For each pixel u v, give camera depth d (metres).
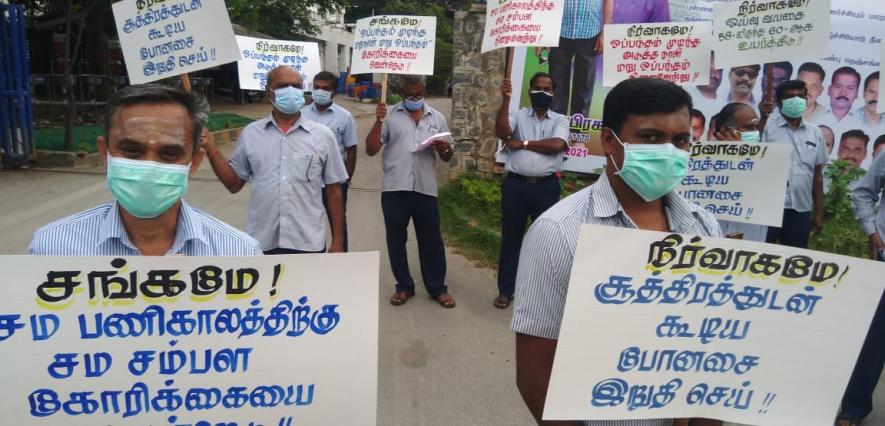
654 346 1.65
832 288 1.71
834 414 1.75
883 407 3.65
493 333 4.48
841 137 7.98
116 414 1.60
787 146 3.54
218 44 3.36
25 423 1.55
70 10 10.36
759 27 3.88
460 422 3.30
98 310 1.54
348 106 23.88
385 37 4.74
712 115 8.00
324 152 3.63
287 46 5.32
